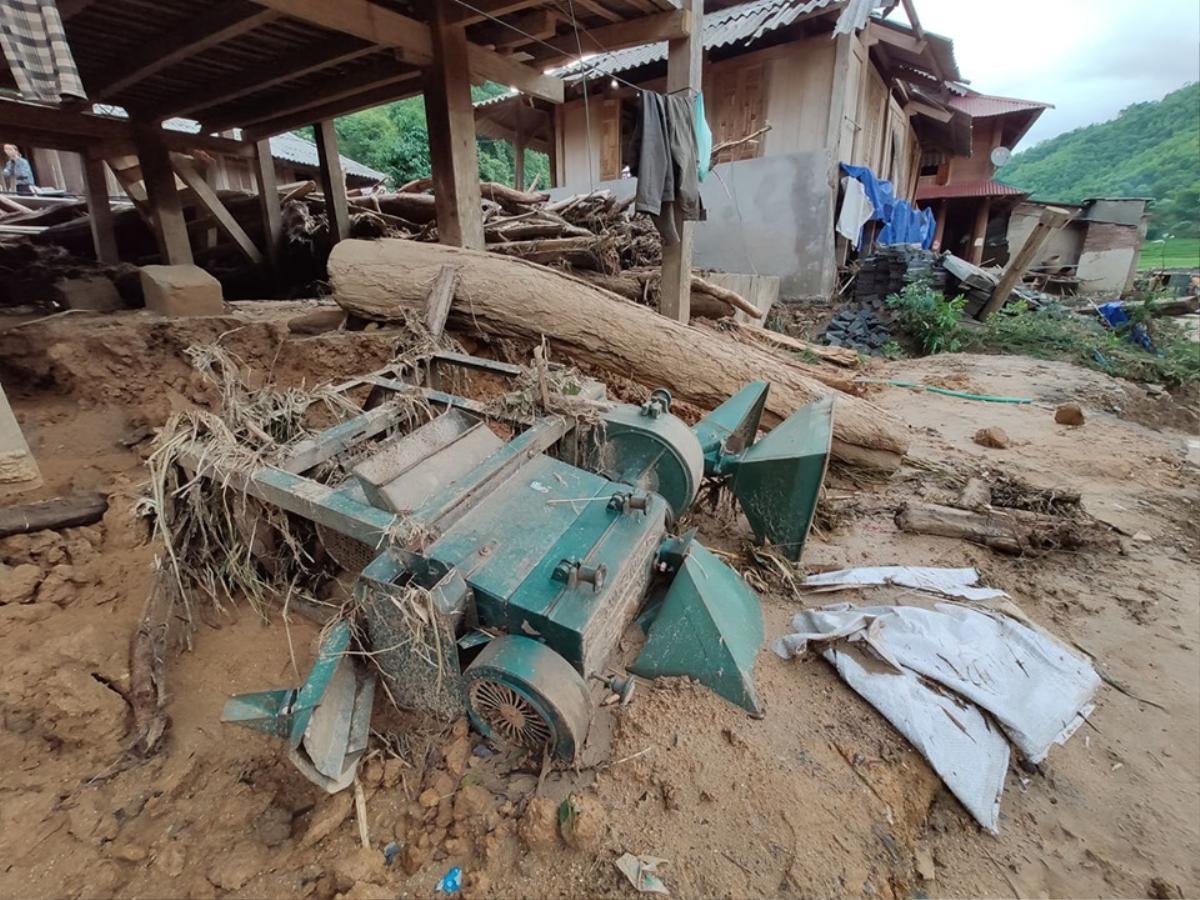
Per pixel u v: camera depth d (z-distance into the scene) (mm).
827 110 9797
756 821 1712
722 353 4129
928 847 1778
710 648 2135
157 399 3947
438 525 1897
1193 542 3441
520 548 1916
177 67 5797
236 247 8852
